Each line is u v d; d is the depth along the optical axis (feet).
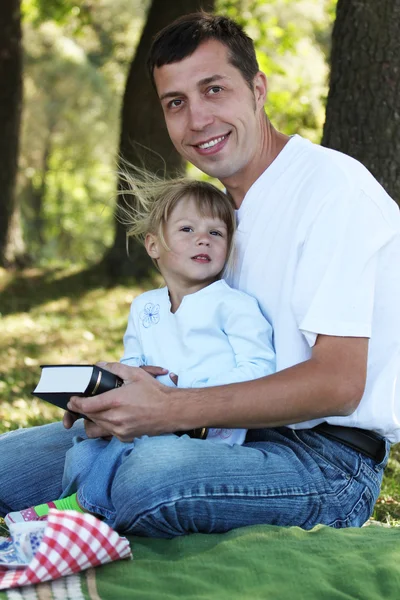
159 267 12.26
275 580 9.05
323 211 10.64
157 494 9.91
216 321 11.43
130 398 10.28
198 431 10.80
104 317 36.19
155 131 37.58
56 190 108.27
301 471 10.57
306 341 10.87
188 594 8.83
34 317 35.83
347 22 18.63
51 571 9.02
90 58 87.35
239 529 10.12
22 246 47.60
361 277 10.44
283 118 51.29
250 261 11.52
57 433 12.19
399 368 11.00
